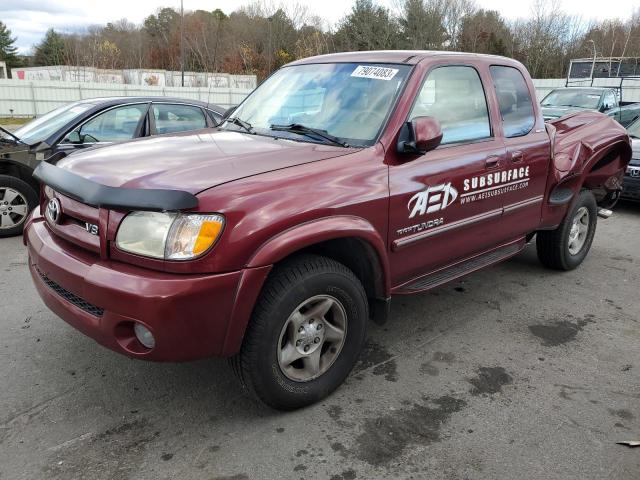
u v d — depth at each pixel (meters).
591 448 2.77
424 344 3.84
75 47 50.91
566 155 4.71
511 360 3.65
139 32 56.84
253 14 52.81
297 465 2.61
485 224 3.96
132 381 3.28
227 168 2.74
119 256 2.54
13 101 26.62
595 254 6.08
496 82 4.09
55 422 2.88
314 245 3.02
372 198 3.00
